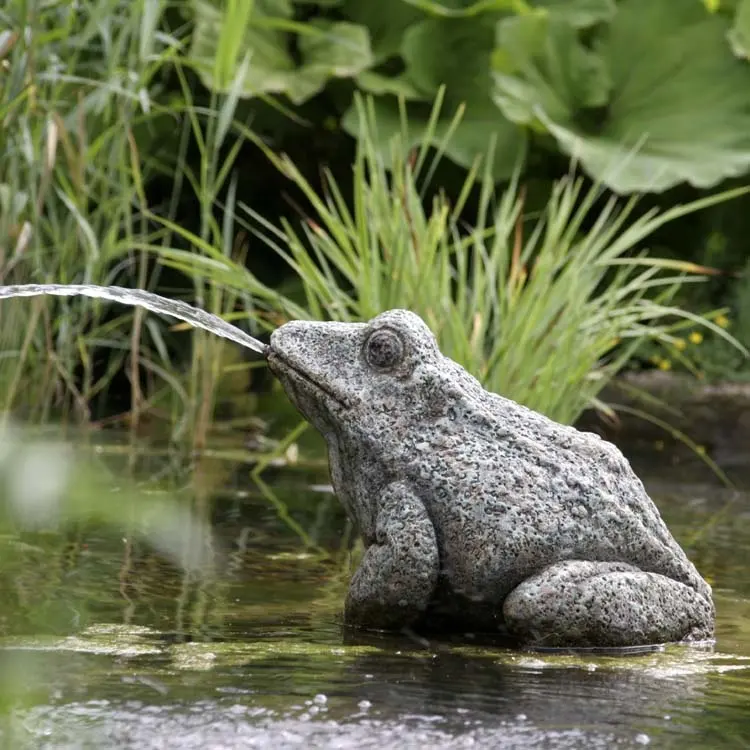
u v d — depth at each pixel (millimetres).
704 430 14305
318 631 5543
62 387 14383
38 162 11445
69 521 7988
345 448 5785
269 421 14523
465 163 15391
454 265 16141
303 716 4020
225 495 9656
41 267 12016
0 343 11781
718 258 16375
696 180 14570
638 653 5344
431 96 15961
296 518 8852
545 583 5336
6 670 4527
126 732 3758
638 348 15312
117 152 12109
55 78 10938
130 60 11805
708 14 15891
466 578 5469
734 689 4730
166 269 16281
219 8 15633
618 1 16203
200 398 14094
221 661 4832
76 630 5328
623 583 5426
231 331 5965
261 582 6680
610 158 14750
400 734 3855
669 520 9648
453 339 9422
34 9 10648
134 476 10055
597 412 14555
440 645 5336
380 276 9953
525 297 9703
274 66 15570
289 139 17156
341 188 17391
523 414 5805
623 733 3990
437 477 5539
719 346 15219
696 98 15648
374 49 16734
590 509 5539
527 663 5023
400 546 5465
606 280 15914
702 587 5805
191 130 16688
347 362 5809
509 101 15133
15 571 6551
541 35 15523
